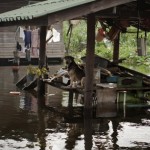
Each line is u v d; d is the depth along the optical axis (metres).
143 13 11.96
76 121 10.83
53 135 9.45
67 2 11.46
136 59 26.84
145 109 12.36
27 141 8.96
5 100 13.82
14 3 27.11
